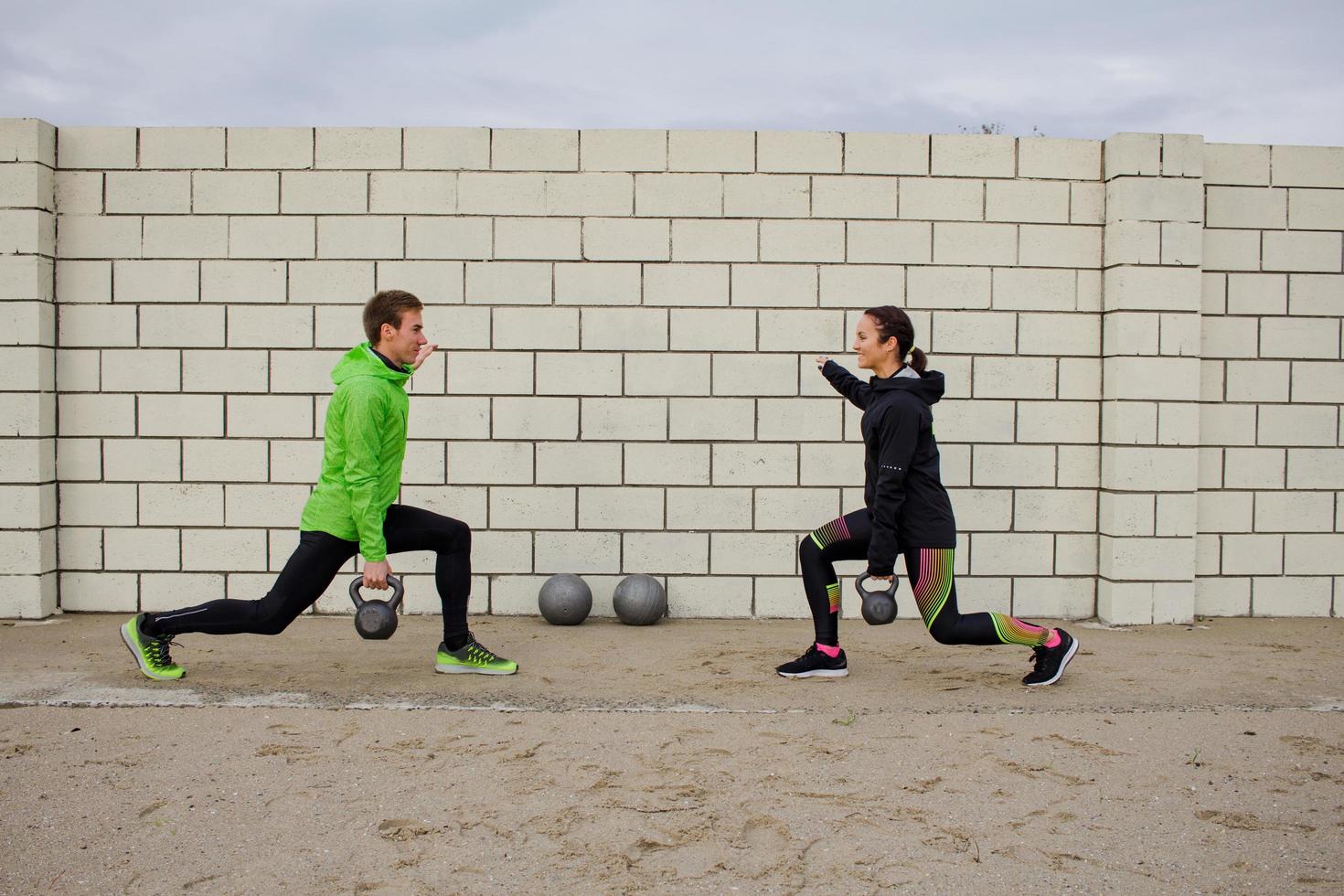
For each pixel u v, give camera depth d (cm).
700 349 646
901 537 467
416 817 333
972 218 654
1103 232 659
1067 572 661
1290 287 674
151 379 639
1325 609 676
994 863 305
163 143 638
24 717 430
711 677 502
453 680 491
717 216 646
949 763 384
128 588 643
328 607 646
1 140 621
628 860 303
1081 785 365
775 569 650
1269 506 674
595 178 645
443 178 641
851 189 650
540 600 622
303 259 640
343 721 426
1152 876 299
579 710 443
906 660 545
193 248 639
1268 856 312
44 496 629
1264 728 430
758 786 360
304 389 641
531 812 337
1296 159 673
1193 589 648
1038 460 658
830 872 298
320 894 284
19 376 622
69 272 638
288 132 639
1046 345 657
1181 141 643
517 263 643
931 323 654
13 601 627
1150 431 641
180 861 302
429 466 644
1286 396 675
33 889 285
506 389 643
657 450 646
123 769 372
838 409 650
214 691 468
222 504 641
